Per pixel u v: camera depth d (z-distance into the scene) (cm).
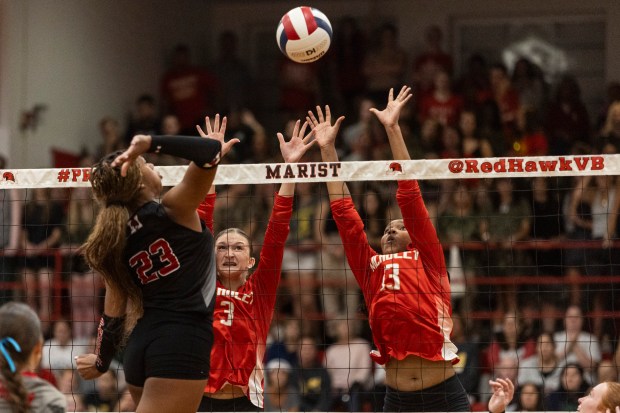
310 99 2022
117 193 592
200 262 597
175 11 2234
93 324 1579
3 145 1759
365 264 843
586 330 1495
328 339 1573
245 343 809
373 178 813
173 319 584
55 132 1867
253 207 1697
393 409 823
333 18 2244
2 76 1769
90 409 1378
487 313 1429
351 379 1445
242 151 1833
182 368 579
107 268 597
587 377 1330
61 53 1880
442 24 2173
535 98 1955
